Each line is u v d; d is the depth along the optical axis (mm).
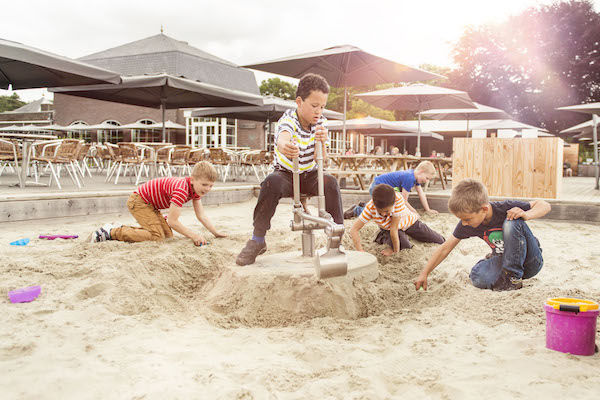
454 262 3688
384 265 3768
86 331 2178
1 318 2291
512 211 2820
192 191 4012
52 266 3152
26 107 36250
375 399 1613
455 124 20531
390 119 35906
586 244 4426
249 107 13281
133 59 21438
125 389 1658
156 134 22672
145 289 2859
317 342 2141
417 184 5871
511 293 2740
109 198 6031
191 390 1649
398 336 2230
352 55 7984
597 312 1933
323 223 2328
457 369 1819
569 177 19969
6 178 9867
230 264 3084
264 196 2936
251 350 2062
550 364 1831
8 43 6520
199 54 23188
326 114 13883
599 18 28203
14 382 1685
